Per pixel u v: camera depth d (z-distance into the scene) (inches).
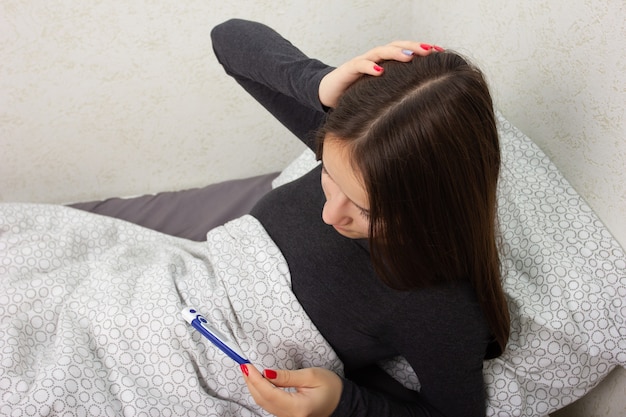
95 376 35.9
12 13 50.8
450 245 28.5
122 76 55.9
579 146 39.0
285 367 36.4
